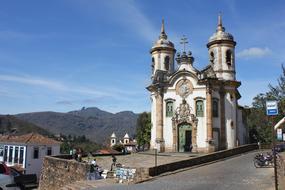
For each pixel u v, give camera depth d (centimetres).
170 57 5678
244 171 2717
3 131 13175
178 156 4138
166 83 5041
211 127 4756
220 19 5331
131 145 9300
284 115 2964
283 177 1878
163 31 5797
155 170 2720
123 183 2517
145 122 6969
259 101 6888
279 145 3972
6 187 1534
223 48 5184
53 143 5922
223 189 1973
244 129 5903
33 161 5653
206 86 4828
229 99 5022
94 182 2617
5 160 5953
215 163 3384
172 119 4934
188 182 2303
